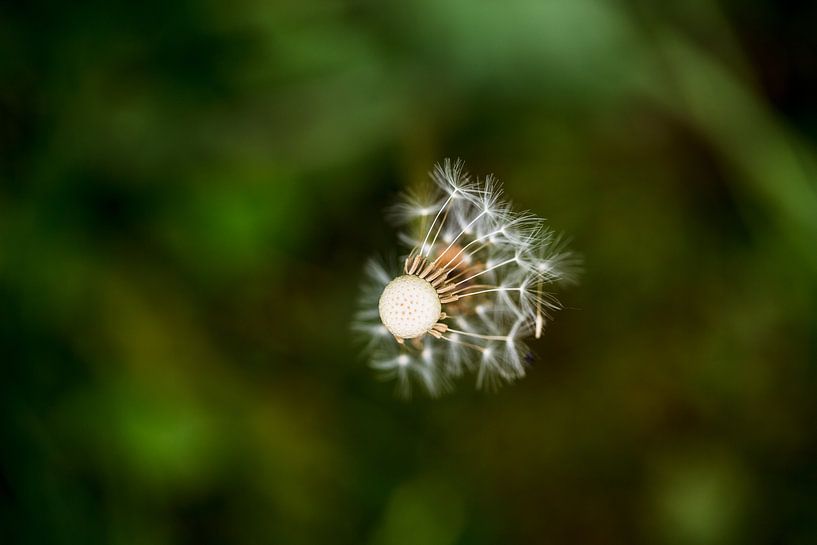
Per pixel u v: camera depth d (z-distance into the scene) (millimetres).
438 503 390
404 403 393
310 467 388
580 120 383
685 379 396
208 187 380
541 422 396
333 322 391
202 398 384
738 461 393
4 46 374
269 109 379
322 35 376
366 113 379
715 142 379
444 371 325
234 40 377
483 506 392
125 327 382
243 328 389
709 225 390
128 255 381
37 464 377
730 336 392
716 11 376
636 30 372
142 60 378
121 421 378
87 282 380
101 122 379
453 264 314
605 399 397
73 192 379
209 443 383
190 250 381
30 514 375
